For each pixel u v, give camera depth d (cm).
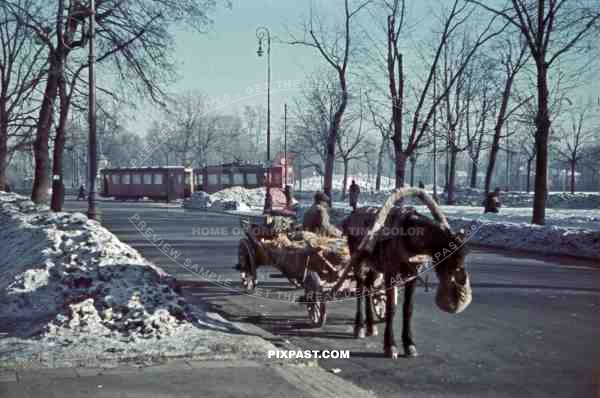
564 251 2038
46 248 1110
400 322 1005
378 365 755
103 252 1046
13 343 755
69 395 587
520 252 2147
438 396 641
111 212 4256
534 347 841
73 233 1178
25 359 685
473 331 938
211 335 802
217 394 598
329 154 2244
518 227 2305
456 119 3206
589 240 1984
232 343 759
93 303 861
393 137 2542
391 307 802
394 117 2542
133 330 807
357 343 866
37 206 2122
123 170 6119
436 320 1018
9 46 3098
